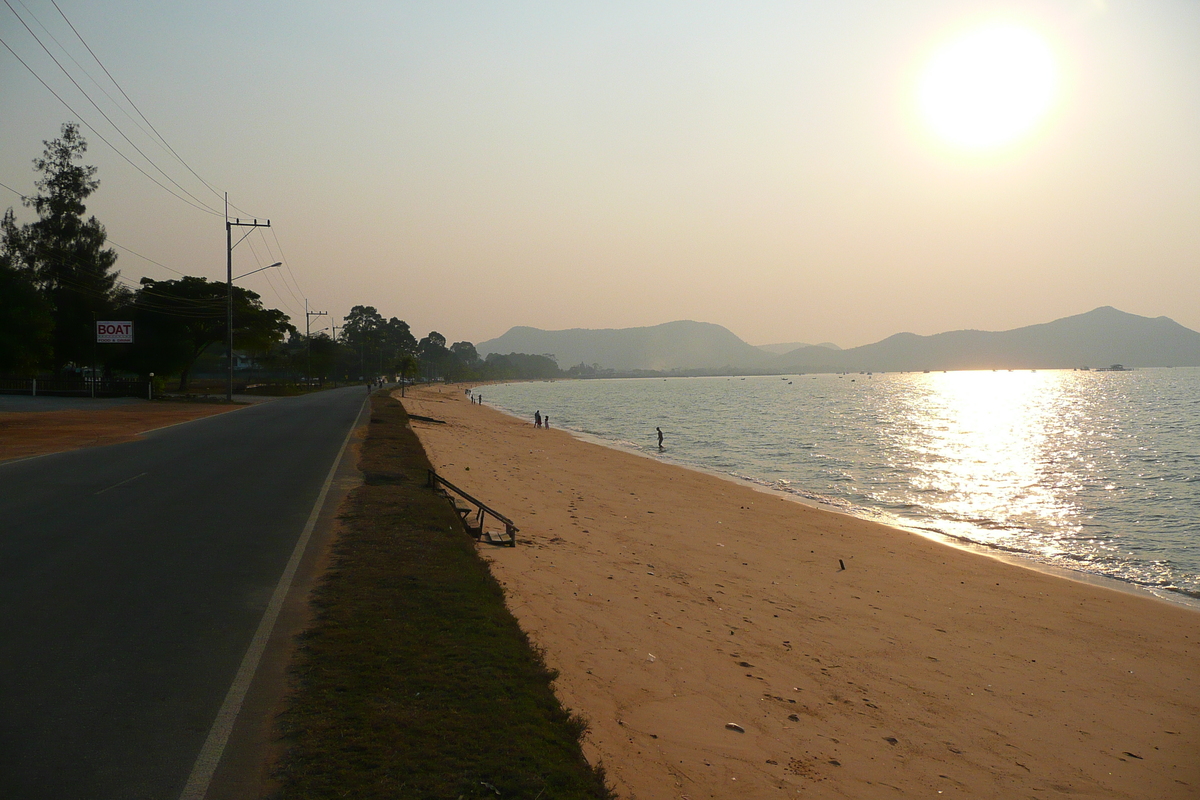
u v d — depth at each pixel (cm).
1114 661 1149
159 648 680
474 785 468
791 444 5128
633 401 13188
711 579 1413
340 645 689
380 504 1412
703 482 3039
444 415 6594
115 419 3581
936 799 691
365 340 17888
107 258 7062
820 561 1692
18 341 5284
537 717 587
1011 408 10181
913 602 1406
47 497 1438
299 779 465
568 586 1199
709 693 858
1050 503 2811
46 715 545
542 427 6294
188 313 7338
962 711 915
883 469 3806
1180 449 4641
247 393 8175
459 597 854
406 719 552
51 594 829
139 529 1165
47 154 6981
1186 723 934
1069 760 812
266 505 1400
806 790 667
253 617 770
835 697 906
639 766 645
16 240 6756
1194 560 1922
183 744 507
